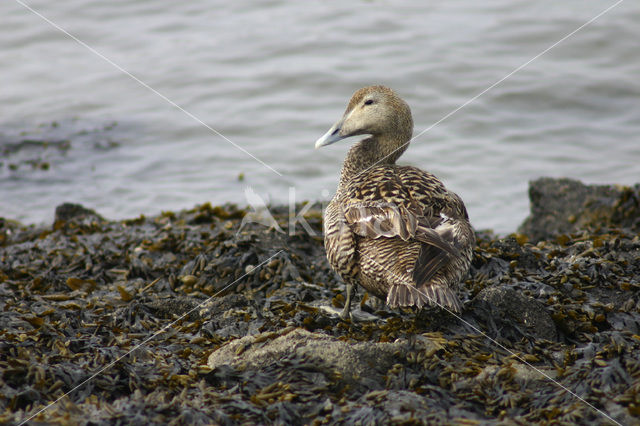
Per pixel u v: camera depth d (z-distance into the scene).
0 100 22.20
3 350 6.88
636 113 19.88
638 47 23.14
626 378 5.99
